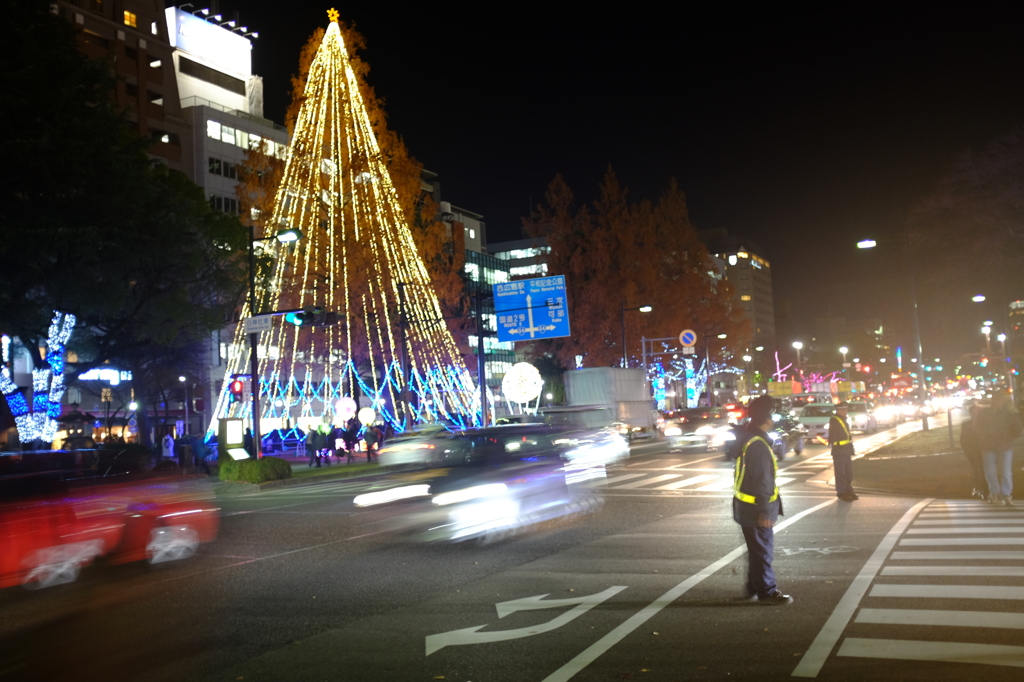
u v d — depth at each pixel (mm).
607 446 19875
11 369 31188
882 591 7586
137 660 6312
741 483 7383
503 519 11859
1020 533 10594
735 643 6102
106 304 26688
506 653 6137
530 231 49531
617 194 50344
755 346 123750
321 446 33312
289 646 6578
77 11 57094
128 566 10352
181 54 70312
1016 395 37250
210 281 32219
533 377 32406
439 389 47344
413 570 9773
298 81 40438
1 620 7777
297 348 45094
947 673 5195
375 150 39094
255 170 39031
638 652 5992
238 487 24375
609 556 10180
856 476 19484
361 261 38375
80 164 25422
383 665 5941
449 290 42562
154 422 52406
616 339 48875
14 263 25328
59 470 10062
